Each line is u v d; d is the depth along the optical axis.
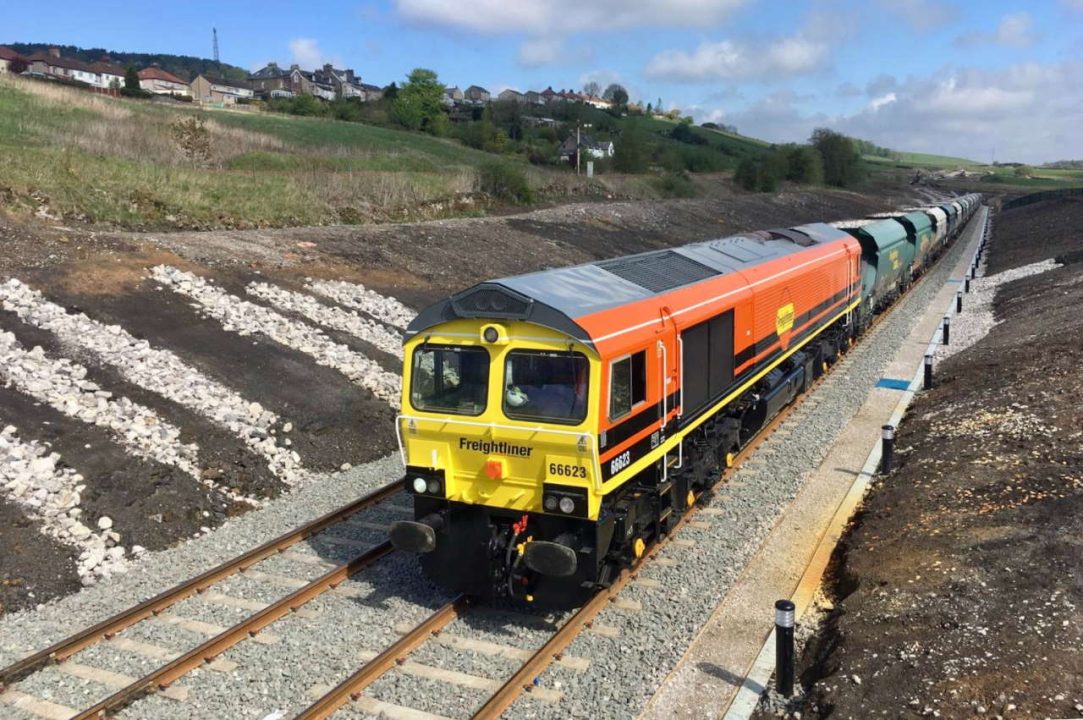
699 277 11.59
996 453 11.53
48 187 21.72
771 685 7.28
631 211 43.03
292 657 7.78
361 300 19.41
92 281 15.48
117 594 8.98
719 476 11.73
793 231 18.66
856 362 20.36
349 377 15.52
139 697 7.14
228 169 32.69
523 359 8.16
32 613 8.58
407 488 8.84
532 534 8.41
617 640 8.03
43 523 9.73
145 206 23.48
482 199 39.38
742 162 76.50
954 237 53.75
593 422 7.83
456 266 24.59
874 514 10.61
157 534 10.33
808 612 8.61
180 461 11.58
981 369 17.06
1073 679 6.38
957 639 7.12
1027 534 8.77
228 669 7.57
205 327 15.35
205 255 18.53
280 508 11.38
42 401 11.71
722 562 9.65
